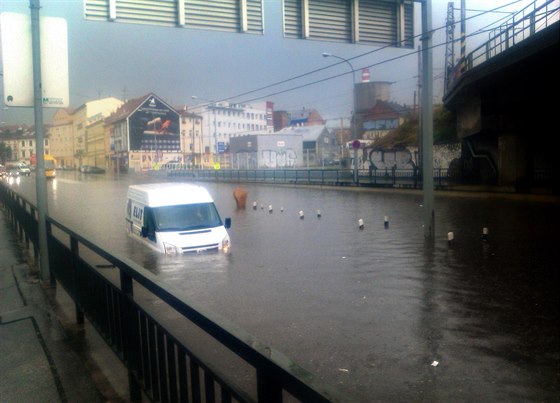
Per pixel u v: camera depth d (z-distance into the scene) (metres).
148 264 11.25
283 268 10.76
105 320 4.34
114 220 20.67
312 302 7.95
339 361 5.44
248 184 49.00
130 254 12.44
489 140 32.44
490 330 6.40
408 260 11.39
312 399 1.51
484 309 7.37
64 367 4.46
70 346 5.06
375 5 15.52
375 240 14.45
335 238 15.07
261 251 12.95
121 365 4.67
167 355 2.99
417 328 6.55
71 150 119.88
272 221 19.84
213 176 58.84
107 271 9.94
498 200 26.17
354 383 4.86
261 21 13.83
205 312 2.23
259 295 8.46
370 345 5.93
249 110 112.19
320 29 14.81
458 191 30.05
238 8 13.66
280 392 1.79
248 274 10.17
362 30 15.37
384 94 96.38
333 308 7.59
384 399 4.50
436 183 35.28
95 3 12.30
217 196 33.69
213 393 2.40
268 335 6.36
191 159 91.75
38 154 7.73
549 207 21.84
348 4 15.13
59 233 15.70
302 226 18.09
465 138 33.06
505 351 5.64
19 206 12.41
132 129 83.69
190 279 9.77
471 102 29.34
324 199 29.67
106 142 96.12
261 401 1.82
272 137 69.50
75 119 117.31
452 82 30.33
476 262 10.91
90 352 4.94
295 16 14.58
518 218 18.39
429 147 14.41
